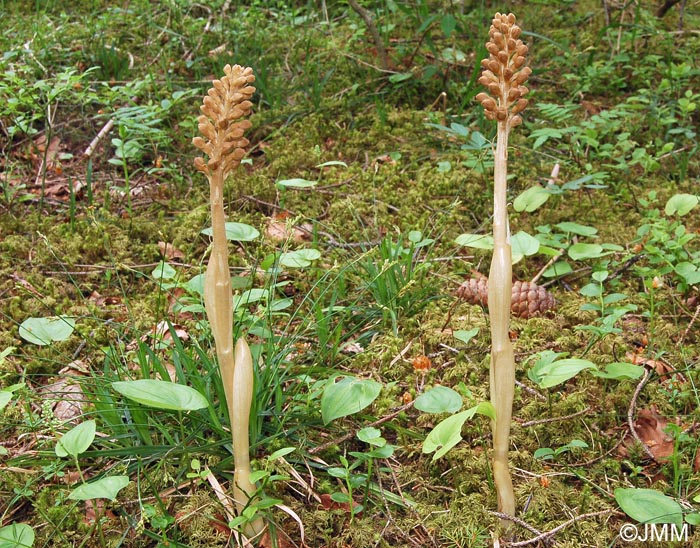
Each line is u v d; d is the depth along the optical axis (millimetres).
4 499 610
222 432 621
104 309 841
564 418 663
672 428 594
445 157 1136
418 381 735
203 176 1104
